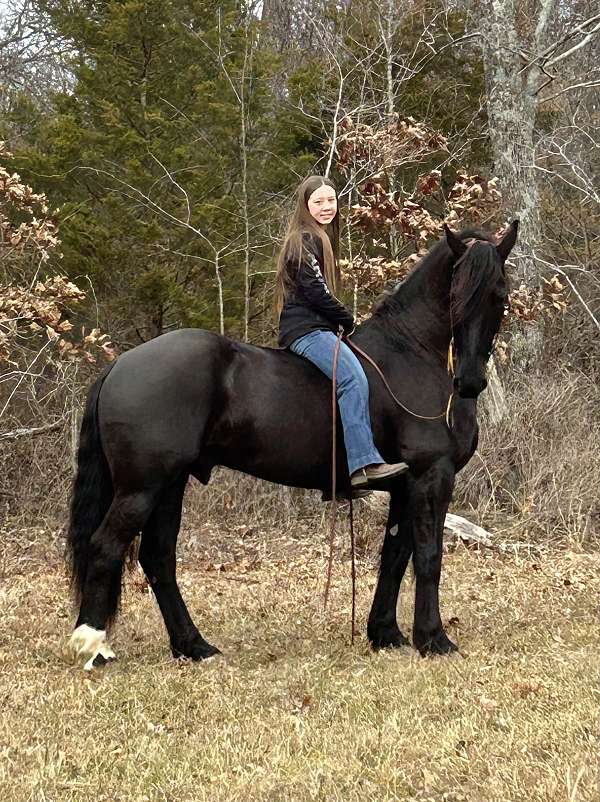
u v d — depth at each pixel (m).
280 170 13.99
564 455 10.21
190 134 13.00
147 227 11.80
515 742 3.65
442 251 5.39
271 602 6.92
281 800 3.28
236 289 12.59
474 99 17.20
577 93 16.89
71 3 13.02
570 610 6.47
